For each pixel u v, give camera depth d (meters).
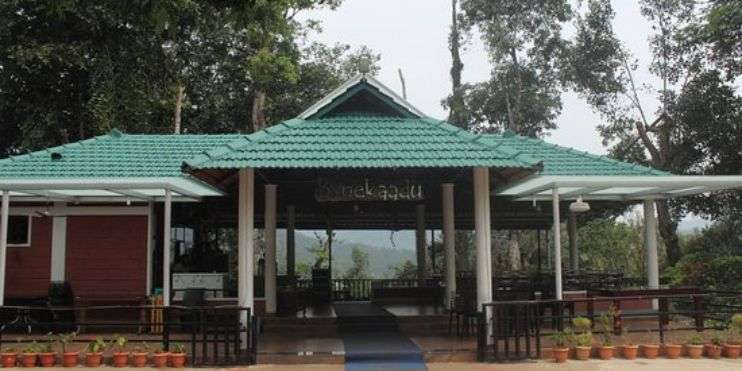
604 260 27.98
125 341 10.86
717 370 9.59
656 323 13.88
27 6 20.95
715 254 21.84
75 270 14.72
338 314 13.95
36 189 11.23
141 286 14.69
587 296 13.65
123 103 21.88
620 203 17.42
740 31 22.77
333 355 10.38
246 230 11.03
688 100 24.42
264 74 25.70
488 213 11.30
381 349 10.78
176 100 24.27
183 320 13.27
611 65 27.09
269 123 28.83
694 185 12.37
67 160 14.67
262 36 25.28
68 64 20.89
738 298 17.14
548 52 29.56
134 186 11.32
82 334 13.27
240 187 11.11
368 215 19.89
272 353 10.38
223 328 10.98
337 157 10.62
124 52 22.08
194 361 10.05
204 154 10.54
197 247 17.33
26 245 14.75
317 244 31.34
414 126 11.95
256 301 14.45
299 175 13.47
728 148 23.86
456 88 32.31
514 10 29.72
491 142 11.37
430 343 11.45
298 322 13.18
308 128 11.65
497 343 10.32
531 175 11.17
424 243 18.23
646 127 26.56
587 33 27.31
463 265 29.95
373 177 11.49
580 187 12.32
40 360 10.17
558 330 11.50
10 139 24.36
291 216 17.06
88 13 20.69
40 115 22.83
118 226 14.88
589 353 10.52
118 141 16.30
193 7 11.17
